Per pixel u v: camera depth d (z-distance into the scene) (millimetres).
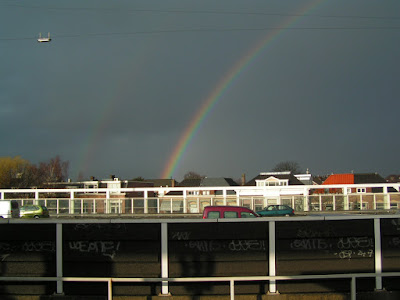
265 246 7223
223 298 7133
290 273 7191
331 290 7297
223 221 7199
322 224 7293
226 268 7172
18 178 87000
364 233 7355
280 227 7246
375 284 7348
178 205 42469
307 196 41906
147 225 7223
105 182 85312
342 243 7328
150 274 7180
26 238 7406
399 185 44188
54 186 85250
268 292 7160
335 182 76562
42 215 39406
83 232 7316
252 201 41750
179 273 7164
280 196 42406
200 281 7043
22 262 7406
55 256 7352
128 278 6852
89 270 7277
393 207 41562
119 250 7258
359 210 39656
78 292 7316
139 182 88500
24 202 43656
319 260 7266
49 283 7398
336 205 41781
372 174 76625
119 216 39531
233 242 7211
